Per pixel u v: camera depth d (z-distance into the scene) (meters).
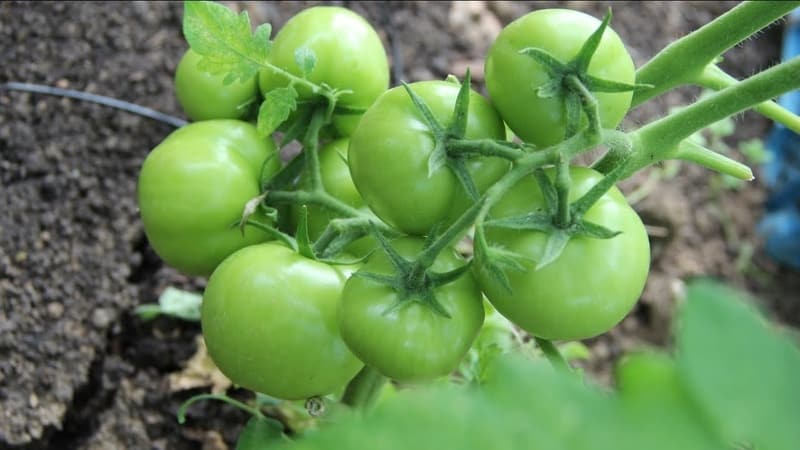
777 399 0.14
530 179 0.36
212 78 0.47
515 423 0.15
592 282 0.35
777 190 0.87
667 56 0.41
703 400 0.14
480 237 0.33
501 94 0.37
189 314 0.62
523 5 0.85
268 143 0.47
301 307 0.39
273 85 0.46
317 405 0.43
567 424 0.15
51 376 0.61
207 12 0.38
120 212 0.67
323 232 0.44
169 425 0.63
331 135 0.49
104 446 0.61
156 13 0.74
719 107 0.38
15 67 0.70
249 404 0.61
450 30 0.82
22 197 0.66
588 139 0.35
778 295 0.84
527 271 0.35
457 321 0.37
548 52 0.36
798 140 0.88
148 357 0.64
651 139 0.39
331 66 0.45
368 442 0.15
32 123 0.69
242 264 0.40
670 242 0.82
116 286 0.65
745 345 0.15
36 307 0.63
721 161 0.40
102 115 0.70
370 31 0.47
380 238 0.36
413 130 0.36
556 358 0.40
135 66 0.72
